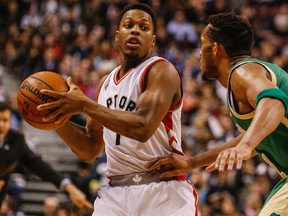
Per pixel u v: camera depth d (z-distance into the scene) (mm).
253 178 9742
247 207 8898
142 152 3943
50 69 13805
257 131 3059
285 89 3467
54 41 14398
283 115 3131
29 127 12797
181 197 3969
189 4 15898
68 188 5652
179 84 3928
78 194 5633
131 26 4020
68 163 12016
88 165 10633
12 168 5777
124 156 3975
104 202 4059
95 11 15672
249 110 3408
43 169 5738
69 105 3570
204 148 10672
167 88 3812
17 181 10484
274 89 3166
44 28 14984
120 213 3973
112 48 14367
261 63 3451
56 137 12742
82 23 15469
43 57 14086
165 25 15469
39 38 14406
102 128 4305
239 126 3598
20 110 3803
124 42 4012
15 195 10266
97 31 15016
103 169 9961
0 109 5559
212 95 12359
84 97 3602
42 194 11016
